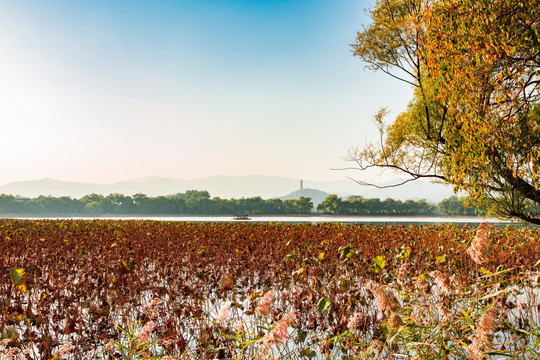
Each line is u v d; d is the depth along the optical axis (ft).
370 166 52.11
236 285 28.73
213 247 42.39
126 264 24.58
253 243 44.45
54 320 19.95
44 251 42.29
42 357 15.26
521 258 30.48
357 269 29.81
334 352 15.39
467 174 30.12
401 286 17.44
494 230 44.01
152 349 15.66
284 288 26.73
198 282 29.09
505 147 27.58
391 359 12.37
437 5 28.91
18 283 16.96
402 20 45.16
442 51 28.19
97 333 18.08
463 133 28.91
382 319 16.78
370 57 50.80
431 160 49.34
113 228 73.05
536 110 33.68
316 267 31.78
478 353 9.08
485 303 16.99
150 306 16.84
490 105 28.04
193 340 16.88
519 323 15.46
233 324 17.71
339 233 52.80
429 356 10.38
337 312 19.33
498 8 26.43
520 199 36.73
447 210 481.05
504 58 27.20
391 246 42.11
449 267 27.66
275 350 15.76
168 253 39.93
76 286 26.61
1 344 12.26
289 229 63.93
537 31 26.02
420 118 48.42
